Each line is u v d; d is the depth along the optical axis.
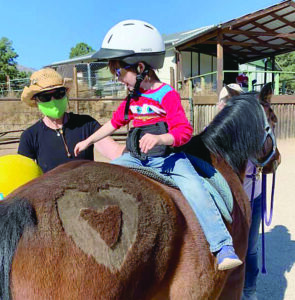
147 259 1.28
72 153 2.26
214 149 2.03
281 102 12.74
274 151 2.43
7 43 32.88
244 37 15.64
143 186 1.42
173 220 1.43
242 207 2.00
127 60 1.65
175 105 1.66
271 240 4.25
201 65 18.86
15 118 13.71
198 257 1.53
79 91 15.70
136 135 1.68
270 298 3.05
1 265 1.05
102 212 1.20
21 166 1.65
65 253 1.09
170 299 1.48
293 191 6.28
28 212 1.10
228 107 2.22
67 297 1.07
